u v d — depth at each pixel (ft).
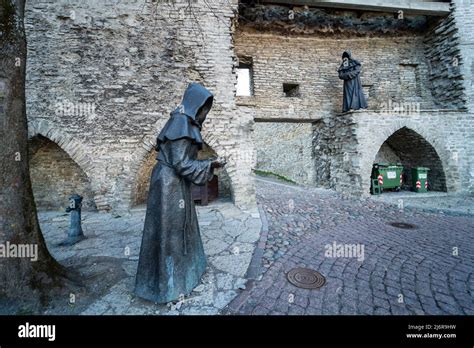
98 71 17.79
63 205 20.59
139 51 18.34
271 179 48.57
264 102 28.55
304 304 6.51
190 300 6.50
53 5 17.51
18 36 6.41
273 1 25.43
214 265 8.74
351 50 30.30
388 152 32.01
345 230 13.52
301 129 39.24
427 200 22.27
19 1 6.52
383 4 25.79
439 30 27.94
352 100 26.25
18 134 6.31
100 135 17.65
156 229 6.38
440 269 8.61
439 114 25.22
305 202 22.12
